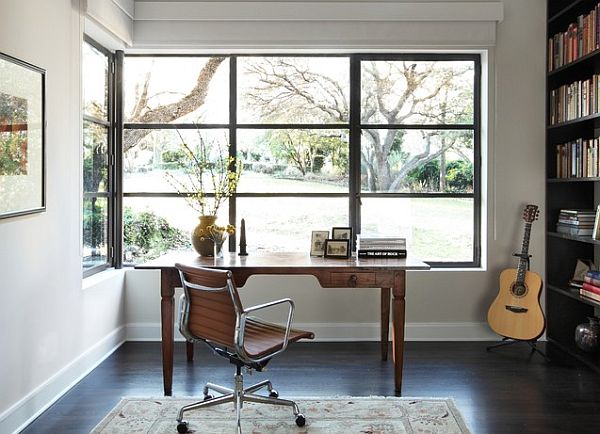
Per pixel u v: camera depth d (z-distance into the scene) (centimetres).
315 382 366
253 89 479
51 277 332
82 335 379
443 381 368
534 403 331
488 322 445
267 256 390
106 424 299
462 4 454
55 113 336
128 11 439
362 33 455
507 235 465
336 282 345
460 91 478
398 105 479
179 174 479
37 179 310
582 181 440
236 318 278
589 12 422
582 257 453
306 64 479
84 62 413
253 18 453
